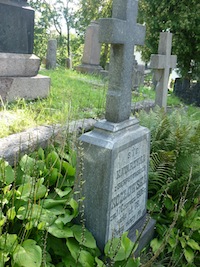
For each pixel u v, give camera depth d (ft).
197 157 10.63
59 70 29.84
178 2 36.73
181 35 37.60
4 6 13.76
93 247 7.22
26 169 8.02
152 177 10.39
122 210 8.39
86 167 7.74
